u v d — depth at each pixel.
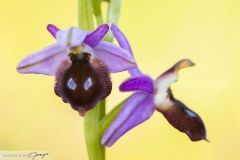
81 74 0.24
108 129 0.24
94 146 0.25
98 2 0.25
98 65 0.24
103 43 0.24
